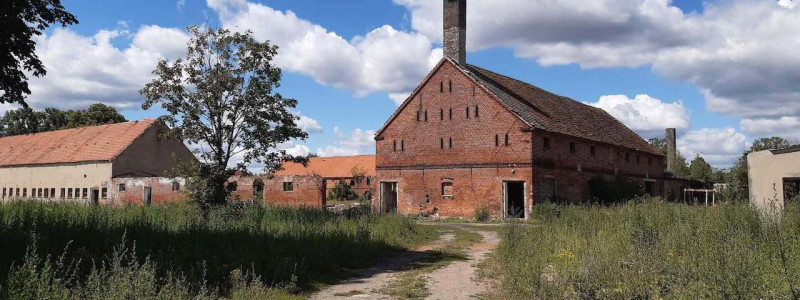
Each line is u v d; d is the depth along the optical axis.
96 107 69.56
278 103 23.77
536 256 12.64
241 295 10.09
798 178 15.84
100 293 8.27
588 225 17.33
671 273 8.79
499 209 34.59
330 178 79.00
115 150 48.06
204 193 22.77
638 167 47.66
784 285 7.59
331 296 11.09
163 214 21.03
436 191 37.44
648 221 15.26
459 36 38.38
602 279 9.04
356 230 19.86
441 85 38.00
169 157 51.56
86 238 13.02
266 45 23.34
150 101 22.84
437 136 37.78
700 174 68.69
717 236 11.20
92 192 48.34
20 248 11.00
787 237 10.48
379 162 40.25
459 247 19.66
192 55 23.16
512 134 34.50
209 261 12.04
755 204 14.71
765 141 62.69
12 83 18.12
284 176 41.72
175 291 8.99
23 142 60.19
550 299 8.95
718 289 7.30
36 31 18.28
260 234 15.94
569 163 37.47
